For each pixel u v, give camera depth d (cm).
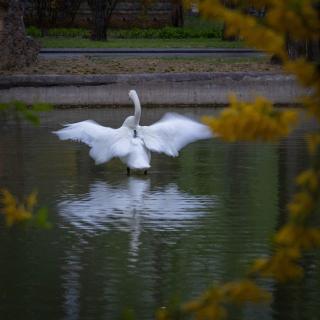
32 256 1154
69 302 955
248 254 1143
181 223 1328
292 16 393
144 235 1258
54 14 5894
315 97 406
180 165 1891
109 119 2817
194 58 4125
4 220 1366
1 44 3653
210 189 1602
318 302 944
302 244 419
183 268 1082
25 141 2255
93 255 1149
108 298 969
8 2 3653
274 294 976
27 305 949
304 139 2217
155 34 5734
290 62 405
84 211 1418
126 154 1756
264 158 1952
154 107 3375
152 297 970
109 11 5372
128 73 3569
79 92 3381
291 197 1511
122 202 1488
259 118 395
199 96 3397
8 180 1697
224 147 2141
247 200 1495
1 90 3394
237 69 3675
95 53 4472
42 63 3747
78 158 1977
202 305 438
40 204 1470
